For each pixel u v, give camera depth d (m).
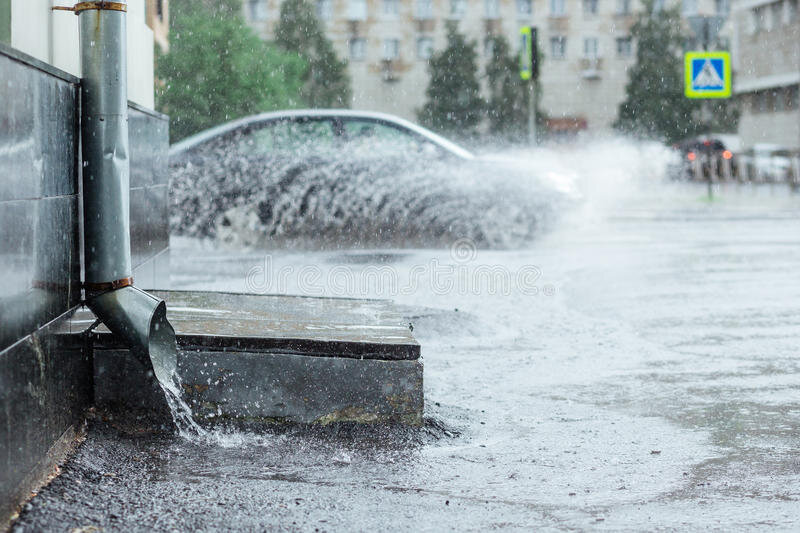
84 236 5.40
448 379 7.39
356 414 5.59
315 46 82.62
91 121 5.43
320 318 6.43
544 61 88.69
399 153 16.75
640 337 9.26
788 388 7.05
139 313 5.30
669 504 4.49
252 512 4.26
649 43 83.69
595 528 4.15
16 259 4.11
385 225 16.72
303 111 16.91
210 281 12.98
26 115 4.36
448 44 85.25
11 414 3.99
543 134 84.44
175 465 4.95
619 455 5.34
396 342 5.60
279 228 16.69
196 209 16.66
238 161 16.64
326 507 4.37
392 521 4.21
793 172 40.66
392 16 90.25
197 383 5.51
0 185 3.92
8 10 5.42
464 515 4.31
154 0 11.28
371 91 90.62
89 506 4.23
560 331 9.59
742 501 4.53
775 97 73.06
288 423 5.56
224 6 50.97
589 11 89.44
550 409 6.45
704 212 29.48
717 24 31.20
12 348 4.02
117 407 5.49
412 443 5.49
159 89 48.31
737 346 8.76
